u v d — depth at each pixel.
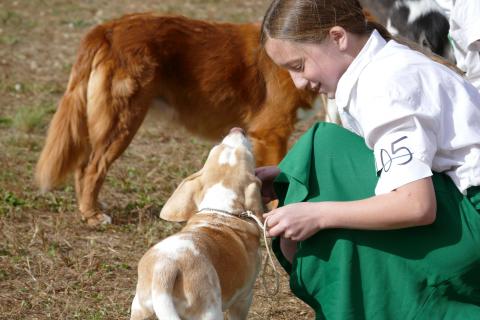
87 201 7.94
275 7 4.32
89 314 5.88
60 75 13.57
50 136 8.20
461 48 5.38
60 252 7.06
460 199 4.18
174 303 4.32
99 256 7.02
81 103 8.14
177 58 8.44
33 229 7.55
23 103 12.03
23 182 8.79
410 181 3.92
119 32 8.16
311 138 4.56
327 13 4.18
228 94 8.63
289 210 4.23
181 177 9.18
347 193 4.39
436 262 4.18
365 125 4.08
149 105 8.28
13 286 6.36
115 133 8.09
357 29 4.23
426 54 4.51
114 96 8.04
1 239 7.28
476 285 4.25
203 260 4.42
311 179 4.49
